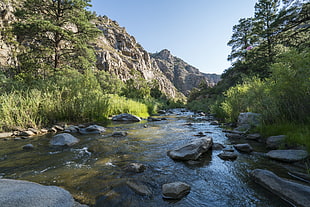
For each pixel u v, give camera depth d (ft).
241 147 14.23
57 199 6.55
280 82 15.30
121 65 264.93
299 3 47.52
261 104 20.81
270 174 8.43
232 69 93.97
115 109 45.34
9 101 24.36
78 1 54.80
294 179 8.67
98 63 217.77
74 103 30.66
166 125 30.37
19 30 49.98
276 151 12.30
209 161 11.85
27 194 6.36
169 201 7.12
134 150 14.79
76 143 17.13
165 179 9.18
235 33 104.53
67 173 9.91
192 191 7.93
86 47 62.90
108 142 17.63
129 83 130.41
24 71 57.06
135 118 37.81
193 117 46.75
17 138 19.25
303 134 12.44
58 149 15.05
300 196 6.54
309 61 13.33
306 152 10.77
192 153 12.32
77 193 7.63
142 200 7.17
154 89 198.90
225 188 8.16
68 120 29.71
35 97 27.40
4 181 7.48
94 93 37.09
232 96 32.45
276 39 58.39
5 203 5.59
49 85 31.60
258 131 18.85
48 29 50.31
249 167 10.61
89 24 59.98
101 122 34.06
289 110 15.69
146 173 9.95
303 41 47.09
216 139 18.61
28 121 24.77
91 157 12.92
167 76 617.21
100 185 8.39
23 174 9.76
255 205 6.74
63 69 56.39
